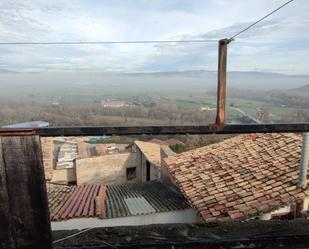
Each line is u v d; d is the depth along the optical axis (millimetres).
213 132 1407
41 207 1379
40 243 1406
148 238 1727
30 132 1307
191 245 1590
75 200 8289
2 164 1312
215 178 6789
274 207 5078
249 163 7023
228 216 5172
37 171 1344
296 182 5500
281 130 1413
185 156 8953
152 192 9031
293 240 1629
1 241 1368
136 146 16125
